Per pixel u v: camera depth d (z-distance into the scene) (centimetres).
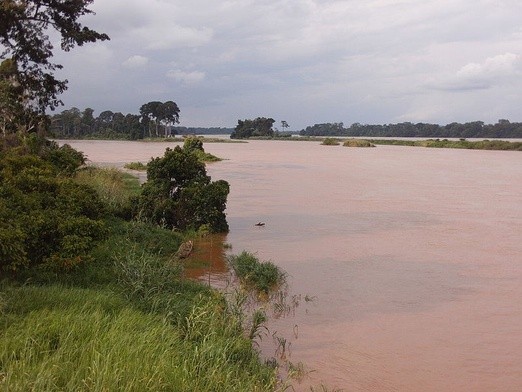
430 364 862
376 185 3538
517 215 2372
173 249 1495
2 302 755
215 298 980
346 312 1098
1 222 877
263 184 3500
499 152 8706
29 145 2061
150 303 938
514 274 1408
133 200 1844
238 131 17638
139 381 585
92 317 754
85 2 2191
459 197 2967
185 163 1941
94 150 8169
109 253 1257
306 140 16425
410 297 1203
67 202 1048
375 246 1714
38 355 637
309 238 1817
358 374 819
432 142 10975
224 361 720
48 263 916
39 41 2227
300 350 903
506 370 847
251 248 1647
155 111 15712
